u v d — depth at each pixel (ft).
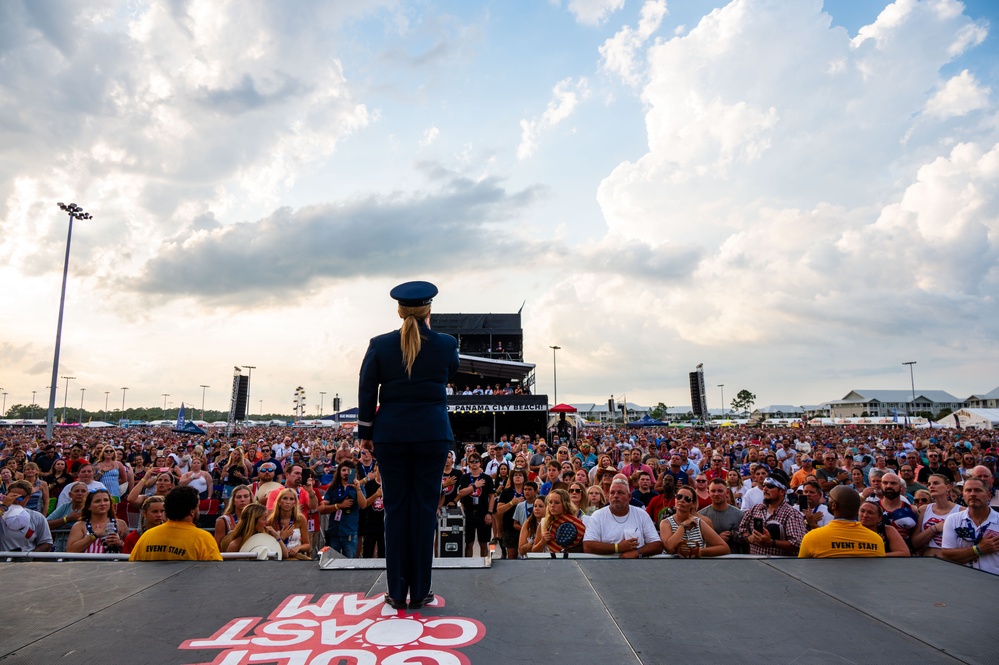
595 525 18.01
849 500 14.46
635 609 9.34
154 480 31.22
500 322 136.26
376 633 8.31
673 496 23.54
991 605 9.58
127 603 9.45
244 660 7.43
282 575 11.03
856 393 427.33
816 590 10.32
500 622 8.77
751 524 18.99
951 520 17.19
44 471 41.60
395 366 9.77
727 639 8.16
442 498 27.73
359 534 27.68
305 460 48.52
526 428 96.89
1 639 7.98
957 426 200.75
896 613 9.18
